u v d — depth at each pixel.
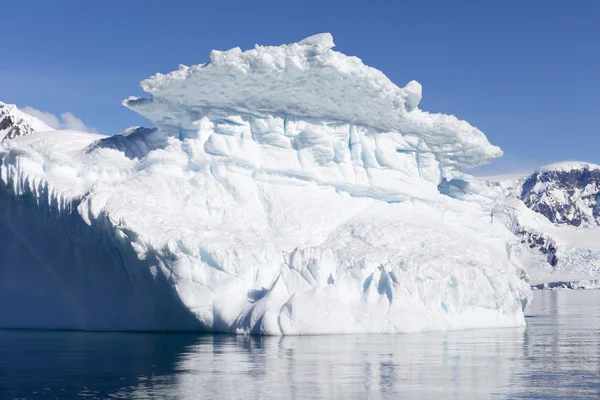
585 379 20.80
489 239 40.91
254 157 37.47
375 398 17.94
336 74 36.16
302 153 38.38
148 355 25.58
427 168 40.81
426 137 40.19
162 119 38.44
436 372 21.61
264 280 33.12
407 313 31.78
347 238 35.91
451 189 43.19
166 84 36.25
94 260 35.47
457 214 41.16
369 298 31.97
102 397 18.25
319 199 38.00
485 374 21.41
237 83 36.41
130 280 34.53
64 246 36.84
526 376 21.27
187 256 32.31
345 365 22.72
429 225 37.78
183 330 34.16
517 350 27.20
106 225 33.31
